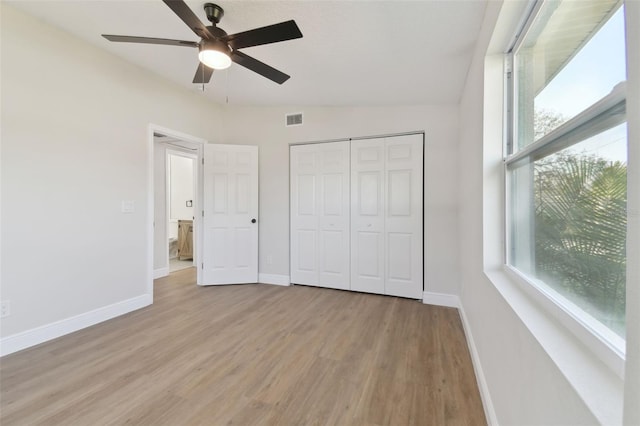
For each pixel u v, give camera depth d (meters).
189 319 2.73
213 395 1.63
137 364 1.95
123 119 2.87
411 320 2.71
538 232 1.19
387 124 3.38
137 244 3.02
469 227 2.29
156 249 4.32
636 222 0.46
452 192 3.12
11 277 2.12
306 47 2.24
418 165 3.26
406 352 2.11
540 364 0.81
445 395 1.63
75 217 2.50
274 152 3.96
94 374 1.83
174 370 1.88
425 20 1.86
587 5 0.85
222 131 4.12
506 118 1.65
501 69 1.66
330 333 2.43
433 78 2.62
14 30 2.10
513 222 1.56
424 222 3.24
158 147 4.37
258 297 3.39
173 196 6.46
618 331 0.66
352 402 1.58
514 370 1.07
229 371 1.87
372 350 2.14
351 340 2.30
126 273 2.92
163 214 4.44
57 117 2.36
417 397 1.62
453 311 2.95
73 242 2.48
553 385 0.72
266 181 4.01
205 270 3.86
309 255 3.84
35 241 2.24
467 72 2.44
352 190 3.59
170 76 3.19
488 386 1.51
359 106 3.50
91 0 1.97
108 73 2.72
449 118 3.15
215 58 1.87
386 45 2.17
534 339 0.86
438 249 3.17
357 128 3.53
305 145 3.83
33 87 2.22
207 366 1.93
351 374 1.83
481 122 1.77
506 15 1.36
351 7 1.80
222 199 3.90
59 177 2.38
